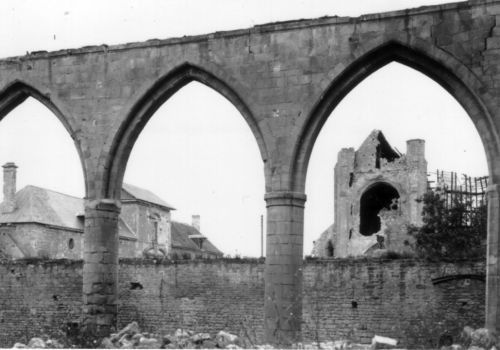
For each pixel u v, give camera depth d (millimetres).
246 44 26328
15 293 40719
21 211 62500
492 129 23438
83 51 28391
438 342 25859
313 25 25625
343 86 25500
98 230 27672
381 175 67250
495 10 23703
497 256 23250
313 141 25750
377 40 24844
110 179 27938
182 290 38281
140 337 23984
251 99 26047
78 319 39156
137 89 27578
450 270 32281
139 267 39250
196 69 27062
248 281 36969
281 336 25047
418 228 46219
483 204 47188
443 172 61250
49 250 62812
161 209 80625
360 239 67438
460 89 24125
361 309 34000
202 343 22156
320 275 35000
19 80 29172
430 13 24359
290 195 25359
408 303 33094
